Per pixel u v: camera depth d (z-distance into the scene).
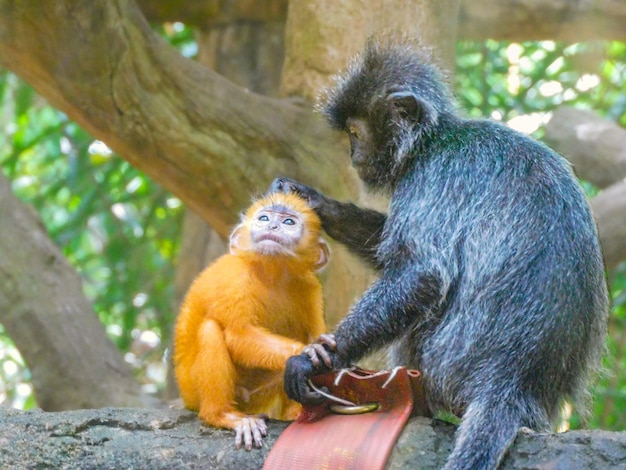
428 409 5.80
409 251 5.88
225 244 9.35
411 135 6.25
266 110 8.75
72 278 10.63
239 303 5.69
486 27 11.12
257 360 5.63
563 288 5.57
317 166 8.65
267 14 11.11
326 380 5.48
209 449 5.50
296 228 6.00
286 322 6.05
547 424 5.52
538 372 5.51
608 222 10.44
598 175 11.63
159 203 13.38
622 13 11.12
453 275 5.74
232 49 11.26
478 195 5.86
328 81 8.78
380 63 6.52
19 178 15.52
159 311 13.93
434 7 8.83
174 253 14.05
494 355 5.54
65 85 8.10
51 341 10.20
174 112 8.38
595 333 5.82
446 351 5.69
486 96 12.40
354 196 8.54
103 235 16.33
